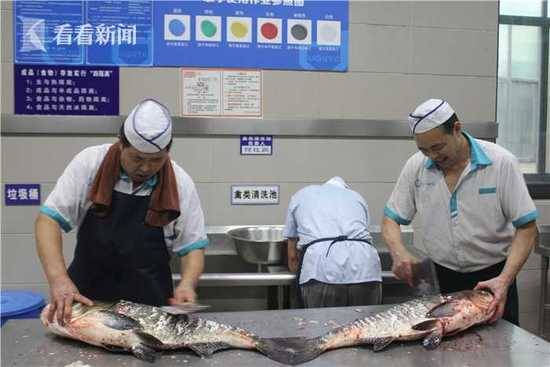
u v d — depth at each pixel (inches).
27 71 110.5
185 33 114.0
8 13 109.3
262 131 117.7
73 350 60.2
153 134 60.8
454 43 124.0
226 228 117.6
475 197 79.4
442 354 59.3
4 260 112.3
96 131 112.7
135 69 113.3
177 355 58.8
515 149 133.6
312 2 118.0
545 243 123.6
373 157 122.4
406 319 63.2
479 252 82.2
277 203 120.0
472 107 125.8
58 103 111.7
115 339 58.8
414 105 123.1
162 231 73.2
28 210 112.3
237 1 115.2
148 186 71.4
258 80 117.2
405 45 121.9
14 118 110.2
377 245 118.4
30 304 89.7
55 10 110.5
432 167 82.3
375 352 59.9
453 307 65.1
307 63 118.6
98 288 74.6
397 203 87.8
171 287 76.0
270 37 117.0
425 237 86.2
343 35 119.4
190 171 116.7
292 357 58.2
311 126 119.3
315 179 120.6
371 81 121.2
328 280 93.5
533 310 131.4
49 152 112.0
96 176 69.8
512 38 131.0
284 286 113.0
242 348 60.5
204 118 115.5
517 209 76.5
